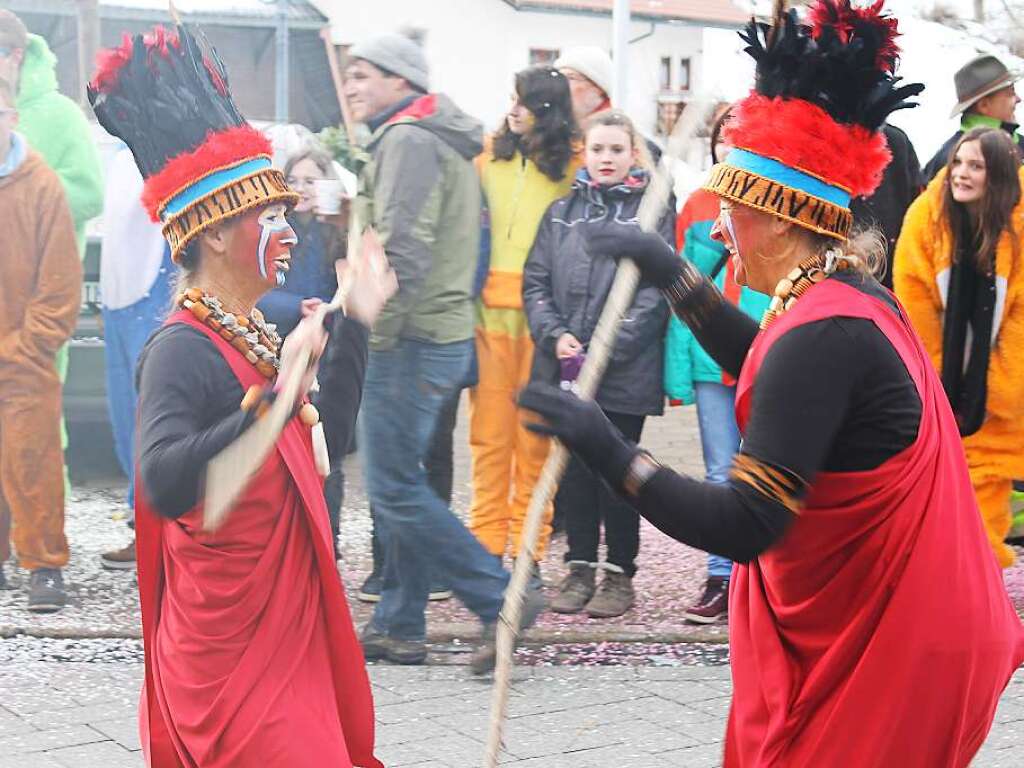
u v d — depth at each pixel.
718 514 4.13
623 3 11.38
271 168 5.22
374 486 8.52
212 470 4.62
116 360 10.47
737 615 4.65
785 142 4.39
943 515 4.29
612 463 4.16
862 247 4.64
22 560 9.57
